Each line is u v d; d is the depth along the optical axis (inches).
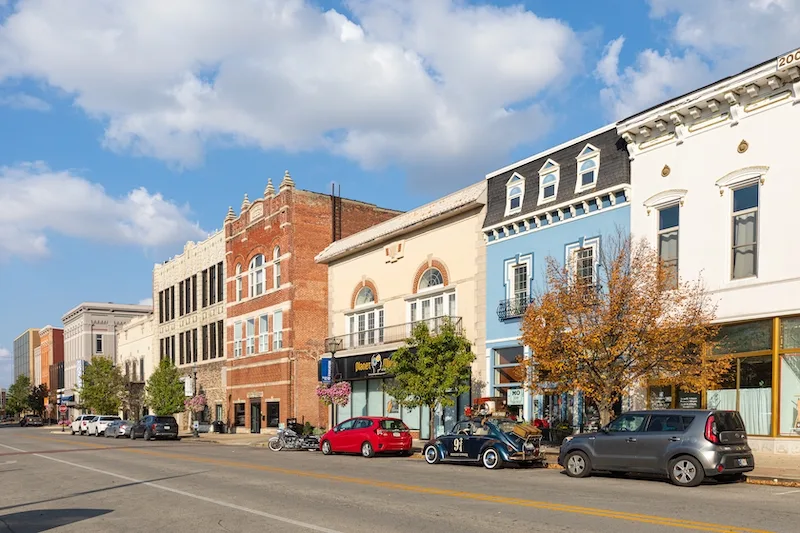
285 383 1686.8
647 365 734.5
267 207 1835.6
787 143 753.0
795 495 512.7
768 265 761.6
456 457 811.4
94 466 883.4
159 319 2581.2
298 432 1363.2
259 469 788.0
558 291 867.4
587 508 454.9
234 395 1964.8
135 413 2637.8
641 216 901.8
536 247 1055.6
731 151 805.9
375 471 747.4
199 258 2257.6
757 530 374.3
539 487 575.8
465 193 1219.2
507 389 1087.6
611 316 740.0
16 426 3873.0
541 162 1070.4
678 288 829.8
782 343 746.2
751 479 598.9
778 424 741.9
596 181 965.8
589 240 969.5
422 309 1302.9
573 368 764.6
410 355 1083.3
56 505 539.5
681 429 585.6
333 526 412.5
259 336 1849.2
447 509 465.1
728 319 791.7
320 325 1729.8
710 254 819.4
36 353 4904.0
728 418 587.2
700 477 563.5
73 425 2272.4
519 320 1065.5
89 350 3631.9
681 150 860.6
